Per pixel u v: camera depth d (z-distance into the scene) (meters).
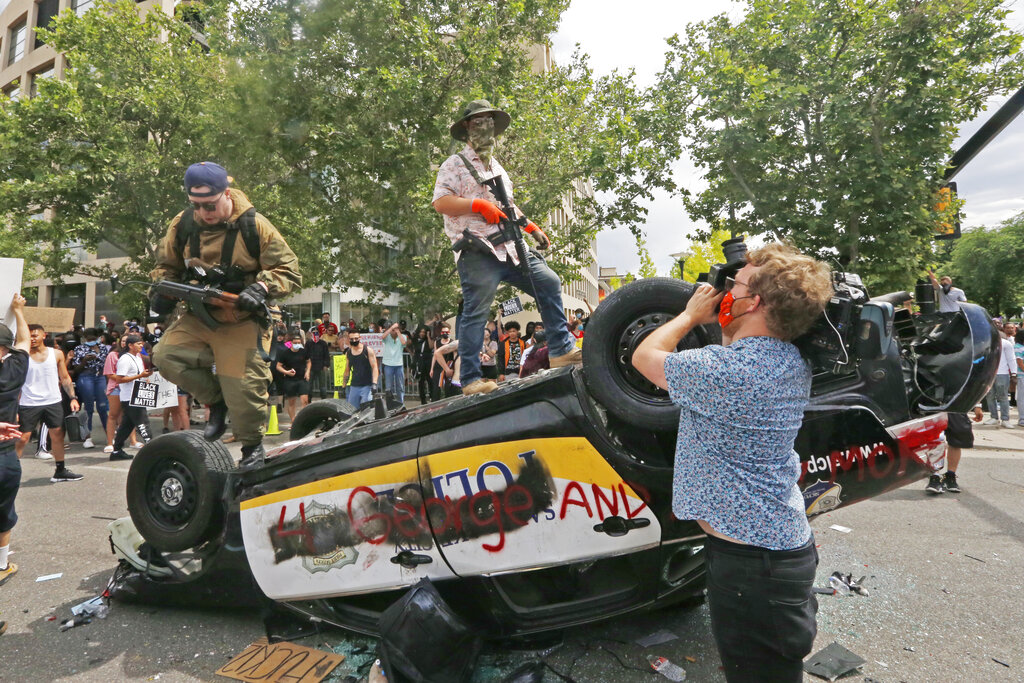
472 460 2.62
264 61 11.89
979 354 2.74
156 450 3.36
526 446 2.58
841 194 10.57
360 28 11.79
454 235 3.19
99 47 14.72
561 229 14.59
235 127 12.43
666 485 2.50
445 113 12.54
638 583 2.62
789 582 1.55
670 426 2.46
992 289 40.22
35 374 6.67
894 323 2.98
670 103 12.24
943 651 2.77
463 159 3.18
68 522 5.23
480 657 2.78
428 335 11.52
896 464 2.55
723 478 1.60
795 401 1.64
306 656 2.85
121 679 2.71
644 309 2.57
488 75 12.55
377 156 12.55
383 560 2.75
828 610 3.22
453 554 2.64
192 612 3.43
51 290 33.56
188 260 3.32
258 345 3.43
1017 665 2.64
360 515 2.79
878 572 3.73
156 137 16.02
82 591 3.75
